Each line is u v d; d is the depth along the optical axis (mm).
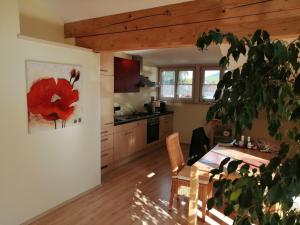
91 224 2559
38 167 2570
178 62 5820
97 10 2857
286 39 2143
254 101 823
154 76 6215
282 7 1988
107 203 3008
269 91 818
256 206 850
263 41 826
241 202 836
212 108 896
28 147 2445
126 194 3264
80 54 2951
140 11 2676
